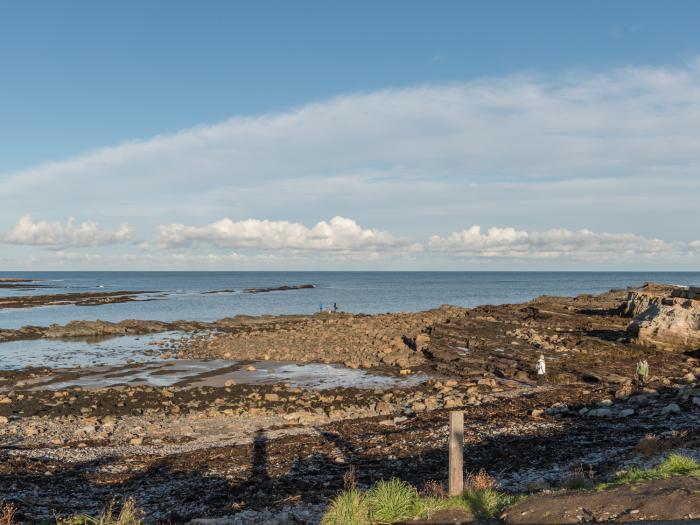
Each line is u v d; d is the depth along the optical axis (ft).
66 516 46.62
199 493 53.83
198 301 426.51
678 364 124.67
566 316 201.67
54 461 67.05
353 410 94.79
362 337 183.32
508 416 85.20
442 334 175.32
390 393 107.86
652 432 68.64
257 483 56.75
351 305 388.98
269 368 139.23
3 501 50.42
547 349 145.79
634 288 271.90
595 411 82.84
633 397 92.32
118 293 510.58
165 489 55.77
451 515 37.40
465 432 76.13
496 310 238.27
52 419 91.09
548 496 37.73
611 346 145.89
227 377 127.95
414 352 153.58
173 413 94.22
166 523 45.93
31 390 115.44
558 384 112.27
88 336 211.61
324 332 198.08
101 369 139.95
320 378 125.80
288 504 49.29
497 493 43.75
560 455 61.82
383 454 66.80
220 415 91.86
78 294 455.22
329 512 38.58
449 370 129.08
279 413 92.84
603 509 33.99
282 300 444.14
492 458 62.95
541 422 79.97
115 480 59.21
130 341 197.06
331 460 65.00
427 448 68.39
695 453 54.44
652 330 142.20
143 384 120.88
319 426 83.82
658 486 36.83
